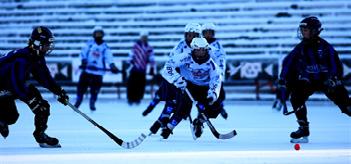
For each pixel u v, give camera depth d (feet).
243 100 186.09
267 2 215.92
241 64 187.11
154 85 195.62
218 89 72.02
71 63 193.77
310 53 72.08
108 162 56.29
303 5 213.66
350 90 183.11
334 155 61.31
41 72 65.77
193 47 72.54
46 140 68.90
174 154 62.28
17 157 60.39
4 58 64.28
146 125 102.99
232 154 62.18
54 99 193.98
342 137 82.12
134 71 162.30
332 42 205.77
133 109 148.66
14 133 88.89
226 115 106.52
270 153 63.05
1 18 231.09
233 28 213.05
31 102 65.77
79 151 65.46
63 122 109.60
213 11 219.41
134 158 59.16
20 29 229.66
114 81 193.16
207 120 74.69
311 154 62.13
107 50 139.33
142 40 162.91
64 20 227.20
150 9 222.89
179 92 74.54
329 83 72.08
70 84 194.49
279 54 207.92
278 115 128.16
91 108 140.46
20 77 63.52
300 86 73.05
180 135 85.05
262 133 88.53
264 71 186.09
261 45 209.77
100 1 226.99
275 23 212.43
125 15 223.51
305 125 73.82
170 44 216.54
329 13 211.82
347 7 212.43
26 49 64.64
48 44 64.85
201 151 65.00
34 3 231.09
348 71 183.32
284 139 79.56
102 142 75.82
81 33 224.12
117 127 98.99
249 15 214.48
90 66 139.03
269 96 186.29
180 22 219.41
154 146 70.44
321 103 173.58
